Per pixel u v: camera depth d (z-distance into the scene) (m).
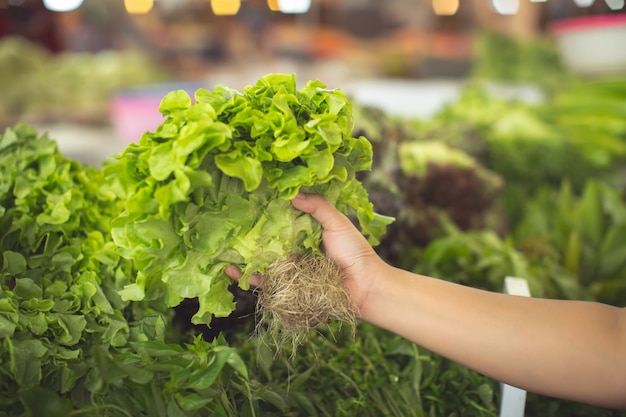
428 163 1.65
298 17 3.92
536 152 2.15
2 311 0.76
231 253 0.71
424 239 1.49
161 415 0.72
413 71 3.36
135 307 0.87
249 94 0.73
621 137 2.50
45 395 0.63
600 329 0.74
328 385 0.96
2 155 1.02
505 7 3.30
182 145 0.63
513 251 1.40
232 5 3.77
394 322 0.78
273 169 0.69
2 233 0.92
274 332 0.76
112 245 0.88
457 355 0.77
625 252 1.48
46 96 2.66
